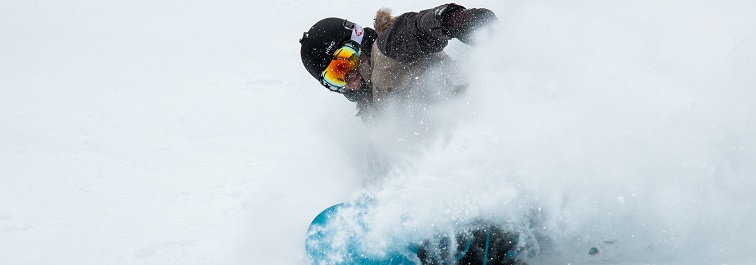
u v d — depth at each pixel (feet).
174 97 70.95
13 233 32.73
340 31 27.53
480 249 22.90
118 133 56.65
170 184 40.04
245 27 117.70
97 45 121.49
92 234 31.94
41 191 40.55
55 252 29.68
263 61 86.74
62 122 63.41
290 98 63.00
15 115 68.18
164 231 31.48
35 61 109.50
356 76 27.66
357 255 23.45
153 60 100.01
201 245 29.12
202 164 43.96
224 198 35.94
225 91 70.54
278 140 48.11
